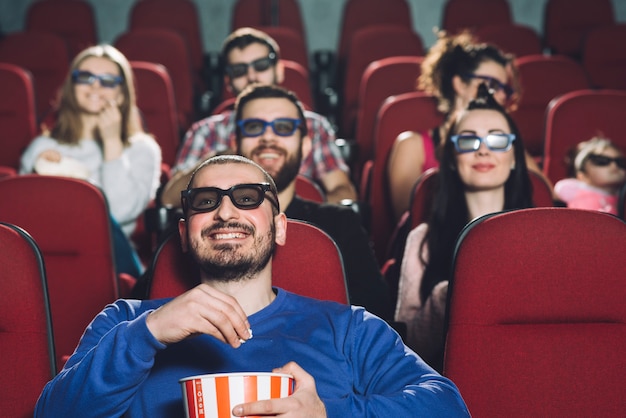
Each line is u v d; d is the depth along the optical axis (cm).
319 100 575
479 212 225
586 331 166
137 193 297
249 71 350
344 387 154
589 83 424
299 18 592
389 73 417
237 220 154
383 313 213
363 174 364
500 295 165
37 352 162
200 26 634
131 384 138
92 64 304
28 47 490
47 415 142
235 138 240
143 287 196
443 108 320
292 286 173
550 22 594
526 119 423
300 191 252
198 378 121
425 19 647
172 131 405
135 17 590
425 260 220
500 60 317
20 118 387
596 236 165
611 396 165
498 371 165
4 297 161
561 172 337
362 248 217
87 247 221
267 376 122
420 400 146
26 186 220
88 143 304
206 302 134
